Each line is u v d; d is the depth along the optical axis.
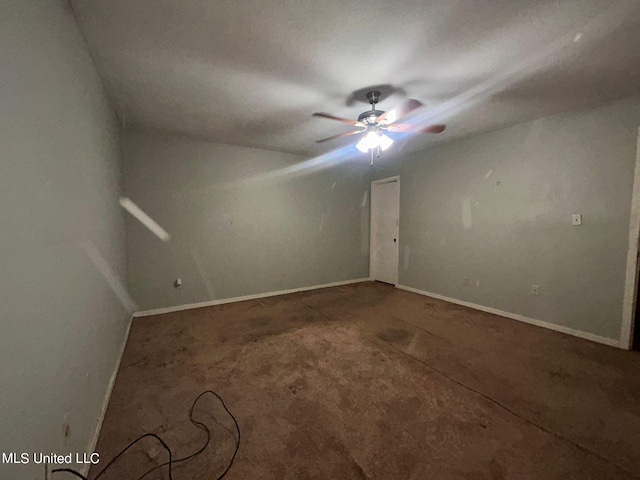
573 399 1.87
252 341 2.82
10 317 0.80
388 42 1.77
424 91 2.43
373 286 5.13
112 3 1.43
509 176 3.38
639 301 2.92
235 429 1.64
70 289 1.31
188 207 3.86
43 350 1.00
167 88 2.36
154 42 1.76
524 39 1.73
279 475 1.34
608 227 2.66
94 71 1.98
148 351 2.62
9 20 0.86
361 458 1.43
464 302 3.96
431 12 1.51
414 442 1.53
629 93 2.47
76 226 1.44
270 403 1.87
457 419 1.70
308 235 4.91
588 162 2.76
